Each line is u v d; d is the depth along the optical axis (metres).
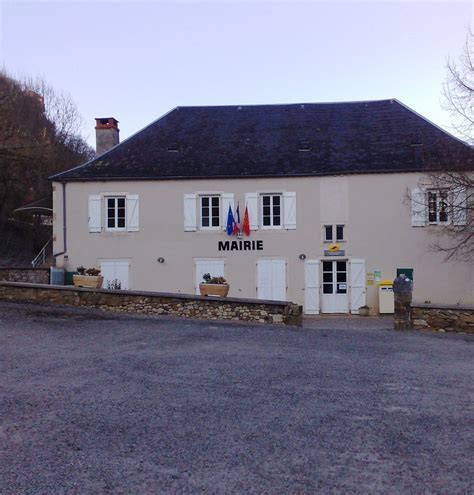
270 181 20.11
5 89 32.09
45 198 29.03
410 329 12.60
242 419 5.30
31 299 13.91
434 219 19.58
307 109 23.33
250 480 3.91
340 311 19.86
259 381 6.90
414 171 19.48
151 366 7.57
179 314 13.49
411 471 4.12
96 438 4.69
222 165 20.56
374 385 6.88
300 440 4.75
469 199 18.06
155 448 4.48
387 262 19.66
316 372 7.57
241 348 9.31
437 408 5.85
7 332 9.84
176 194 20.28
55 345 8.92
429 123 21.48
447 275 19.44
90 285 14.59
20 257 29.81
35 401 5.71
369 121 22.16
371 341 10.80
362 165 19.94
